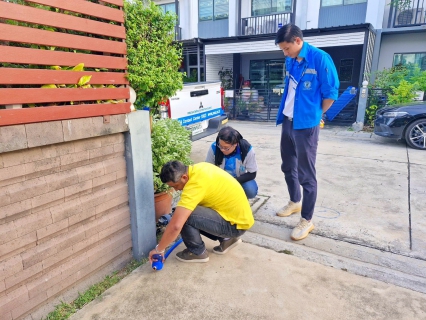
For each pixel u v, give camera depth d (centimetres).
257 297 212
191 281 229
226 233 247
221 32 1365
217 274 237
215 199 236
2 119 153
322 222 319
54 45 173
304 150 275
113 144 221
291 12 1170
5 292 171
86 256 214
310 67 263
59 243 194
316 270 242
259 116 1093
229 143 271
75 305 206
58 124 179
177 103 518
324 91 265
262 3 1266
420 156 561
